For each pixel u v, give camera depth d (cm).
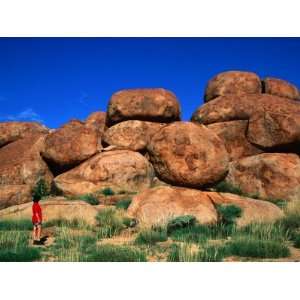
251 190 2064
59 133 2252
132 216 1388
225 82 2727
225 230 1211
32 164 2200
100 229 1268
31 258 889
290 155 2139
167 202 1371
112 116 2580
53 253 956
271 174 2036
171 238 1154
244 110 2430
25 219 1409
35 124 2817
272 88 2720
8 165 2188
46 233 1238
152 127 2494
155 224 1263
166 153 1466
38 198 1129
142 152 2458
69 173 2120
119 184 2059
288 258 886
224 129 2384
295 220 1271
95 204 1792
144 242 1082
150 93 2553
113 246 1000
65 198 1891
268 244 940
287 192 1988
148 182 2161
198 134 1477
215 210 1362
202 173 1443
